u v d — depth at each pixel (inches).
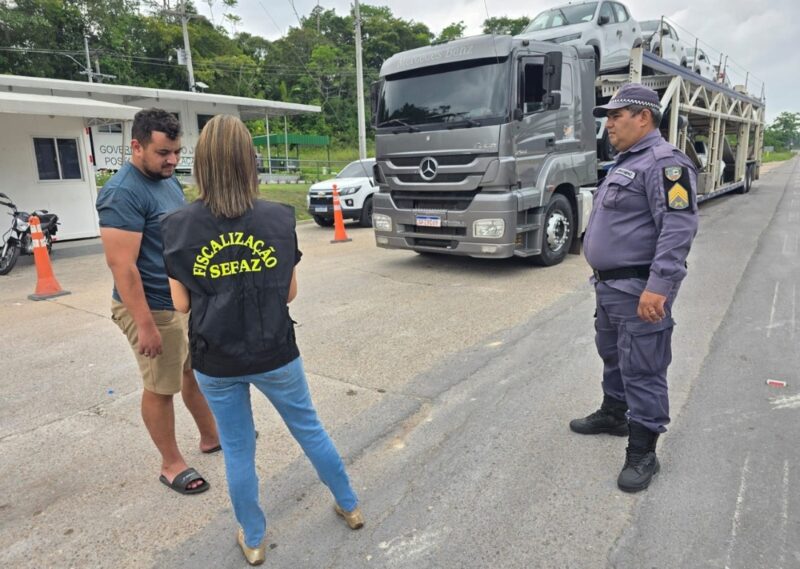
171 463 113.3
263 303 80.6
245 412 87.0
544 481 110.0
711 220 455.5
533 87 264.2
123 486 114.6
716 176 543.5
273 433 133.8
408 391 153.7
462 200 268.1
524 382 156.1
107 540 98.2
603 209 108.5
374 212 304.2
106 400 155.4
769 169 1403.8
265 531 95.7
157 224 102.4
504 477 111.8
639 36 458.0
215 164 76.6
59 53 1317.7
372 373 167.2
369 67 2060.8
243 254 78.5
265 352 81.6
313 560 91.3
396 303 243.6
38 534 100.2
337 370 170.1
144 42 1616.6
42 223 365.1
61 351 195.3
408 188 283.0
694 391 145.9
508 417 136.5
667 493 104.7
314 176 1021.2
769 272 269.6
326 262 342.6
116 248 96.2
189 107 830.5
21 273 338.3
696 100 485.4
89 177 478.6
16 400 156.3
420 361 175.3
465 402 145.7
